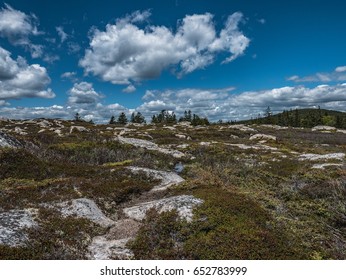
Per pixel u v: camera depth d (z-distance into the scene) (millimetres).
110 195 14477
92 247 9898
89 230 10758
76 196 13367
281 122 139875
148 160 24156
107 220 11922
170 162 25766
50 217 10953
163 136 51562
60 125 72750
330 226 12000
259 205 12602
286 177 21094
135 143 33875
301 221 12336
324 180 17922
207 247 9367
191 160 27375
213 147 34344
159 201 12938
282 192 16625
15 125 64562
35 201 12422
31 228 9758
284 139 60469
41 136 34625
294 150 38719
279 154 31953
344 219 12312
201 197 12383
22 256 8398
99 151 25719
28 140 25797
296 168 23531
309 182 18406
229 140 50156
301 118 147000
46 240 9344
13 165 17047
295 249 9570
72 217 11250
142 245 9773
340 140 62375
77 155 24516
